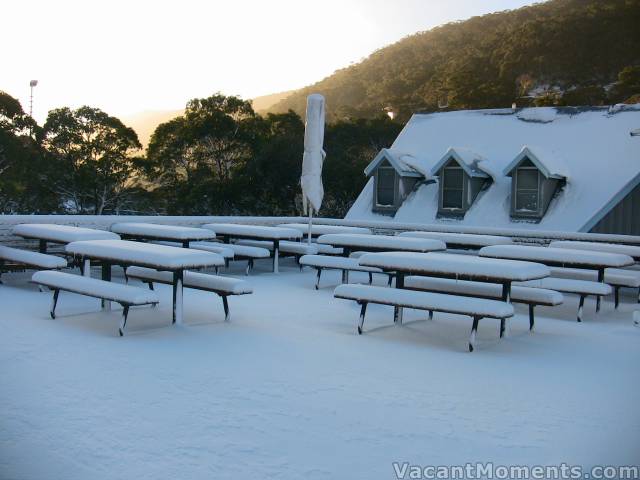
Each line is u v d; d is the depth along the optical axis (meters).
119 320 8.41
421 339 7.95
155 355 6.73
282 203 34.38
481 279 8.16
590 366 6.93
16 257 11.05
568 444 4.68
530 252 10.26
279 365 6.49
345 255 12.56
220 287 8.36
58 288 8.42
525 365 6.88
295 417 5.07
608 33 58.75
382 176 19.02
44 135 33.22
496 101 53.84
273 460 4.27
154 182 35.94
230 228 14.15
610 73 56.53
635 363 7.11
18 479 3.94
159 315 8.80
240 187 33.47
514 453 4.50
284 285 12.22
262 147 35.25
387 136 38.47
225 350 7.02
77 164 33.28
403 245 10.84
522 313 10.19
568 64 57.41
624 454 4.51
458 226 15.77
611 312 10.59
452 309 7.43
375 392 5.74
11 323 8.12
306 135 13.34
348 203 34.22
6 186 31.05
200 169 34.94
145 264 7.91
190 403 5.30
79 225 13.49
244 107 36.84
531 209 16.41
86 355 6.67
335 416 5.11
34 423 4.80
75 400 5.30
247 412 5.14
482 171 17.50
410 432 4.83
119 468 4.10
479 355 7.24
